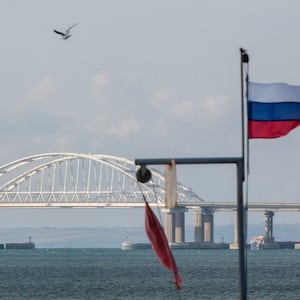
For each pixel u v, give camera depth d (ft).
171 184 300.40
